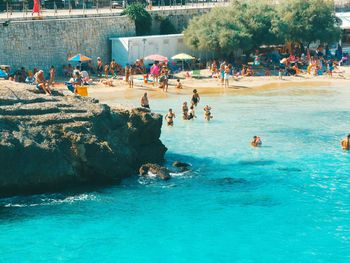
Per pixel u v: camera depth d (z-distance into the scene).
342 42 94.94
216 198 34.72
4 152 33.56
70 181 35.66
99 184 36.50
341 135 47.78
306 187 36.50
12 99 36.97
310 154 42.81
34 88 40.34
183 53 78.94
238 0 83.19
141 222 31.67
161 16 84.19
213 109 56.78
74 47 71.31
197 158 41.84
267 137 47.03
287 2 83.25
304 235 30.42
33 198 34.34
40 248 29.02
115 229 30.89
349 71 78.44
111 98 60.09
